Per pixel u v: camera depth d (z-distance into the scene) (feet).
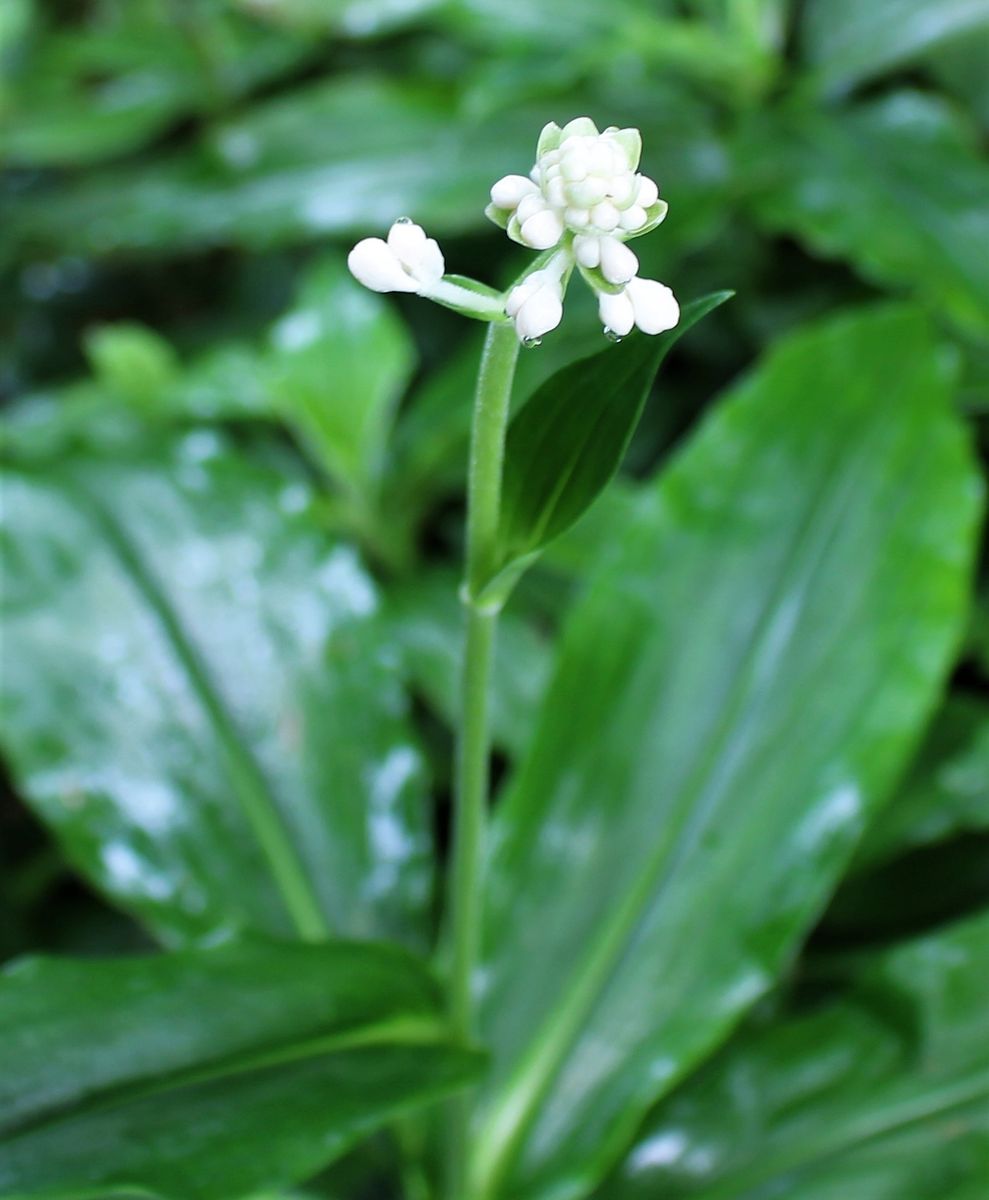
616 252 0.86
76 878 1.42
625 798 1.16
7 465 1.22
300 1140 0.98
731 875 1.14
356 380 1.38
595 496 0.93
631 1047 1.12
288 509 1.23
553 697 1.18
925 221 1.32
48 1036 0.99
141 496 1.23
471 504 0.94
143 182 1.56
